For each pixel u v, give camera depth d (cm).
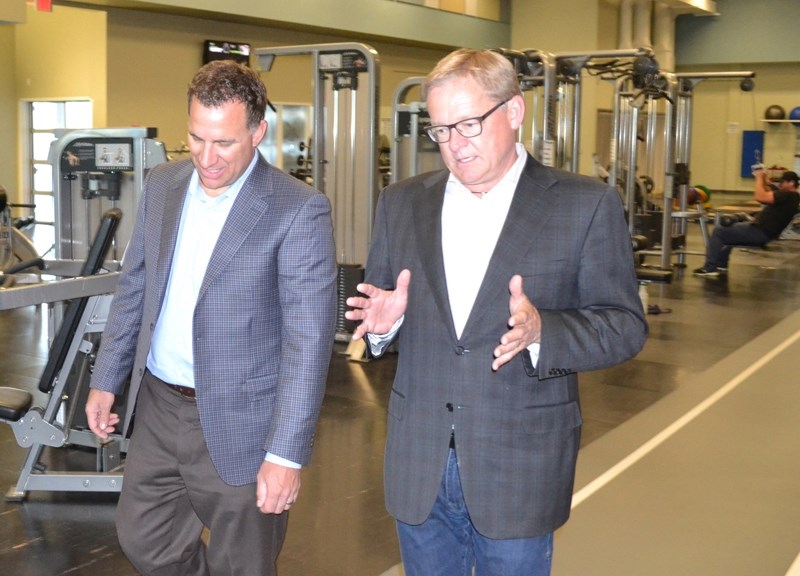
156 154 415
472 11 1554
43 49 1148
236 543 202
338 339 657
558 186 172
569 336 160
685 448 436
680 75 1093
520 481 170
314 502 363
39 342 648
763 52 1805
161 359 203
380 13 1353
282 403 192
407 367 178
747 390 544
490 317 169
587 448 434
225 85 185
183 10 1100
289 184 199
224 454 196
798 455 426
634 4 1642
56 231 438
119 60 1093
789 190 1015
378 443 440
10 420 343
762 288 959
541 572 177
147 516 207
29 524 333
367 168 642
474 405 170
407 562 185
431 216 177
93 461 404
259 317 196
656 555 319
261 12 1166
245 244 193
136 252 215
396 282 178
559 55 811
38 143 1198
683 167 1088
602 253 168
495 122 163
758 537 335
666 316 788
